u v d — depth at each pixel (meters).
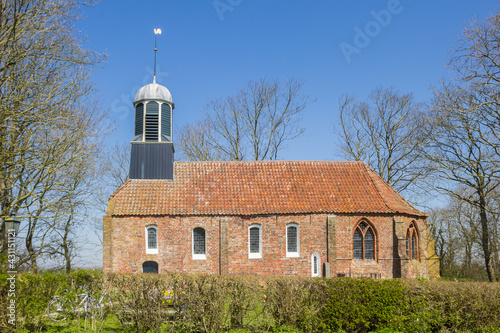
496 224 45.12
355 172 41.34
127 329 18.33
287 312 18.09
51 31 23.94
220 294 17.89
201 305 17.55
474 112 33.09
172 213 36.38
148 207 36.78
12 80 23.28
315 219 37.12
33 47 23.66
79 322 19.52
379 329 17.73
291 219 37.16
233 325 18.25
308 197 38.31
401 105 53.56
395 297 17.83
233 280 19.38
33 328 18.27
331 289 18.05
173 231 36.41
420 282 19.48
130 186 38.78
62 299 19.86
